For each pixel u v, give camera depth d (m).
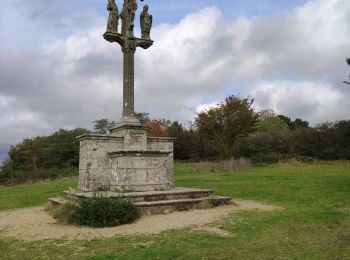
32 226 11.02
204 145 43.72
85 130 55.81
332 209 12.55
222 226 9.99
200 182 22.33
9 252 8.22
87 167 14.35
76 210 10.97
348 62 22.39
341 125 37.00
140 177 13.66
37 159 51.00
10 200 19.64
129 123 15.02
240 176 25.28
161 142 16.00
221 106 38.78
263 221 10.48
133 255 7.50
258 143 39.69
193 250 7.76
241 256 7.33
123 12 15.88
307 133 38.06
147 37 16.05
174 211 12.15
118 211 10.51
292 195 16.30
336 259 7.04
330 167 31.31
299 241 8.31
